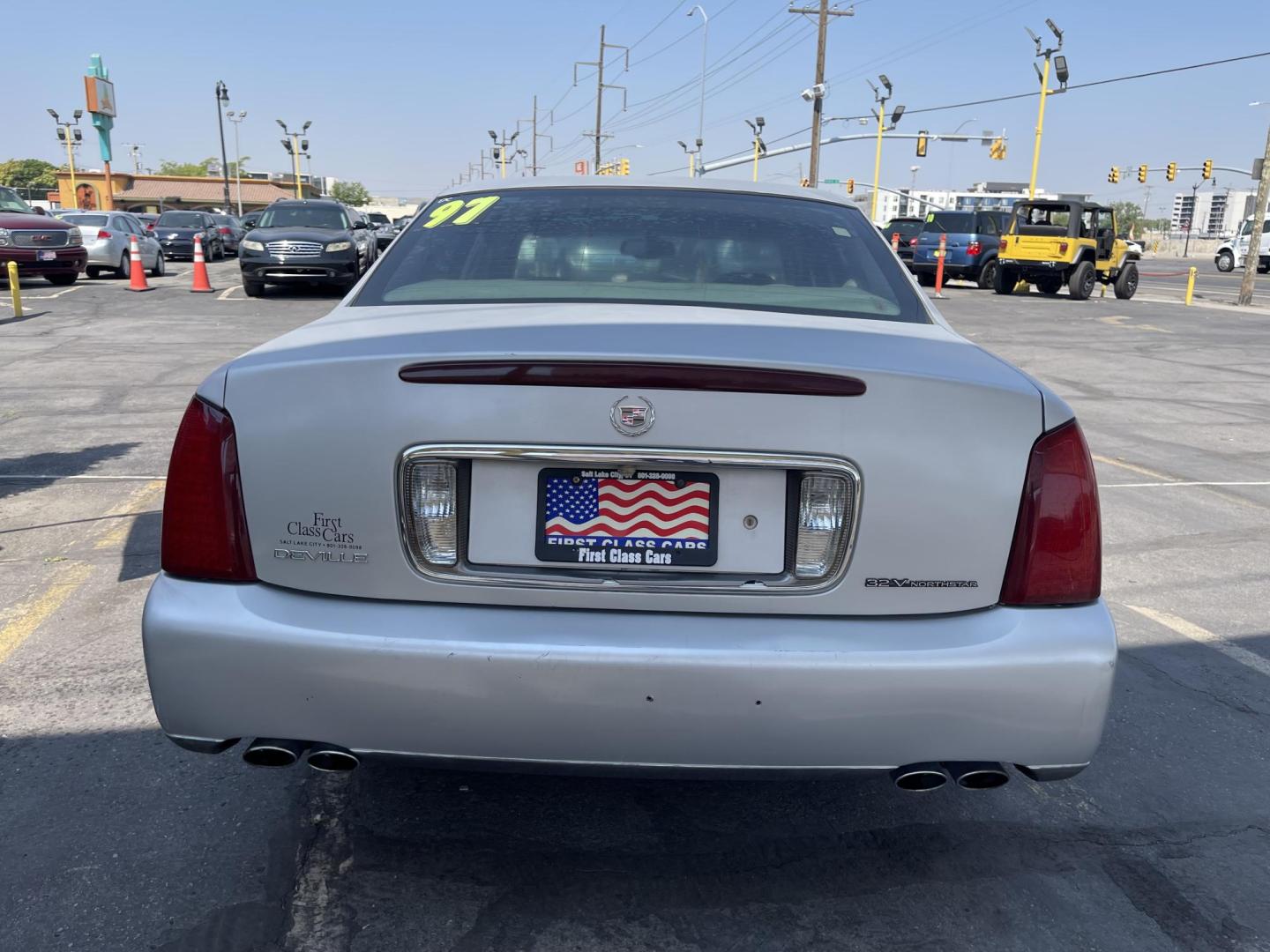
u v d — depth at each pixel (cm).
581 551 219
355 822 280
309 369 216
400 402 213
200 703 219
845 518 217
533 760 217
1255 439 873
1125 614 455
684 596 217
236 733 220
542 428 212
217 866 260
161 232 3164
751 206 329
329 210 2039
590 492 217
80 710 337
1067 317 2062
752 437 212
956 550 218
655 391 211
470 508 218
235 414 219
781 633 215
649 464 213
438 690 212
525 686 211
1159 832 288
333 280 1925
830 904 253
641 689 211
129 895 248
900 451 214
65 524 534
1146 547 552
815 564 219
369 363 214
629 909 249
